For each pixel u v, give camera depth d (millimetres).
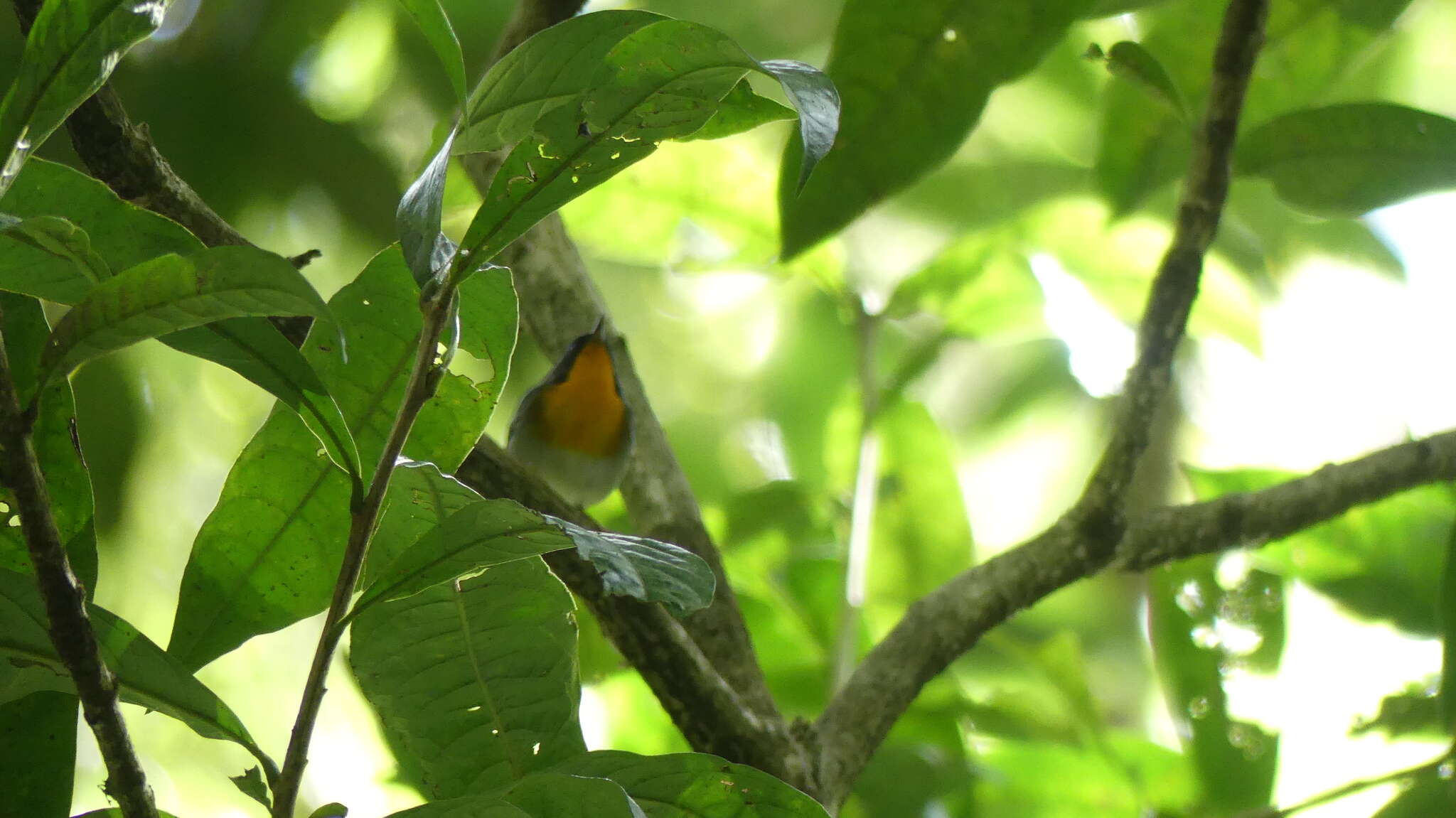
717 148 6156
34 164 2502
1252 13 4289
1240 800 5410
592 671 5863
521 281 5457
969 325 6523
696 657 4016
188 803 8344
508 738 3045
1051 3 4184
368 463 2859
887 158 4363
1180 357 10398
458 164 5512
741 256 6426
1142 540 4844
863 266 9461
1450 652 4367
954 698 6051
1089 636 10562
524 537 2332
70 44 1960
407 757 3260
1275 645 5543
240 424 8188
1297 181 4898
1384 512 5652
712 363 11273
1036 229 7051
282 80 6883
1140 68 4516
